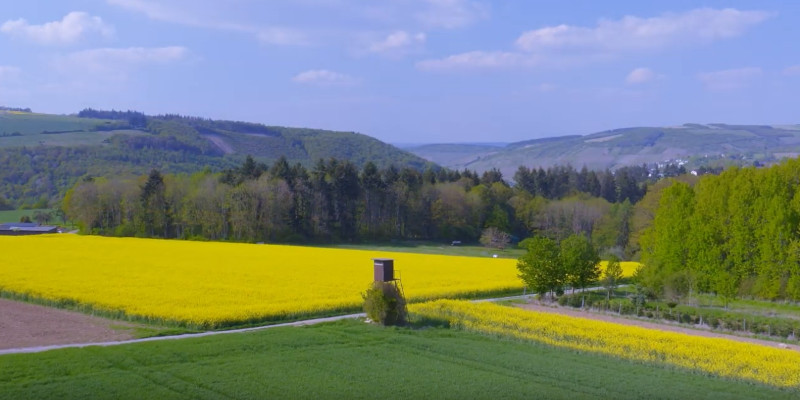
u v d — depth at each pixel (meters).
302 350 28.88
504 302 49.69
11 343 29.45
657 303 48.62
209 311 36.84
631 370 26.77
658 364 27.67
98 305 38.38
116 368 24.64
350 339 31.59
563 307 48.66
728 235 56.06
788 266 52.22
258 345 29.36
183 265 61.97
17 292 42.94
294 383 23.39
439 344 30.72
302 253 77.44
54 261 63.41
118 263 62.62
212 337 31.19
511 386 23.72
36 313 37.69
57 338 30.84
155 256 70.44
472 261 73.19
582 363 27.75
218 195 107.88
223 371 24.64
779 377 25.69
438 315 37.81
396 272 60.81
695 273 54.09
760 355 29.28
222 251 77.94
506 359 27.94
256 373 24.55
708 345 30.95
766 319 42.97
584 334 32.47
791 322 41.75
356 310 41.06
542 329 33.81
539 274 50.59
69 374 23.58
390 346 30.20
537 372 25.81
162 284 48.16
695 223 57.44
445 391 22.94
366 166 125.31
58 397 20.83
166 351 27.47
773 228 52.94
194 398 21.33
